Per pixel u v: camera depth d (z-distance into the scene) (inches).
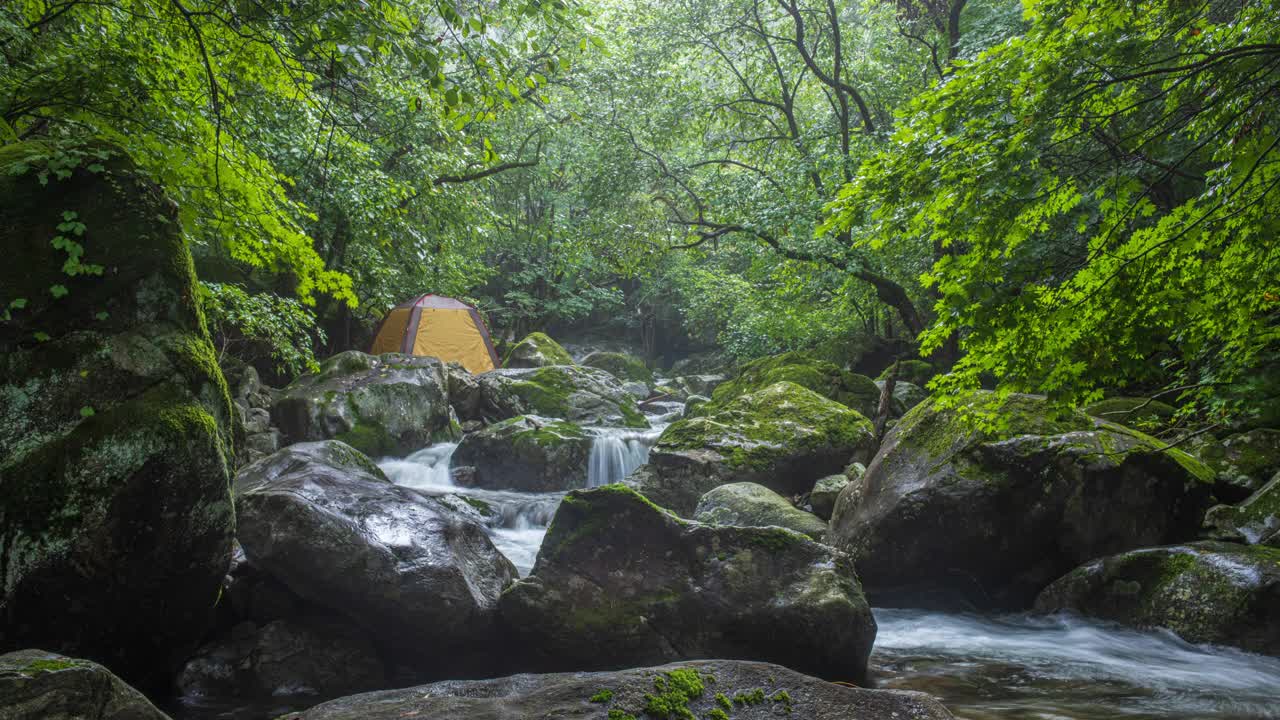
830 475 407.8
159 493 168.4
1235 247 171.8
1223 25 180.2
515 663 202.4
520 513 421.7
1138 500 270.7
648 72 744.3
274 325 456.8
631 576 201.3
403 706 124.5
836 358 751.1
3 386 160.6
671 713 120.2
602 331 1470.2
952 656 226.8
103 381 168.6
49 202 173.9
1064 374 185.6
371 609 198.1
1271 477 305.6
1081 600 257.4
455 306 785.6
